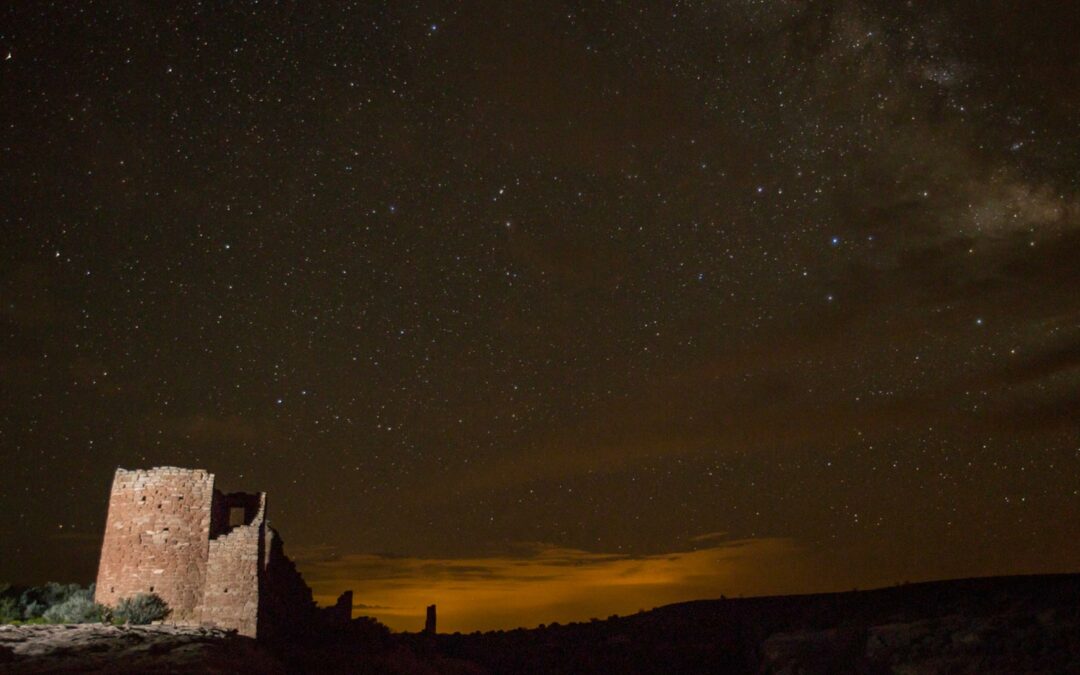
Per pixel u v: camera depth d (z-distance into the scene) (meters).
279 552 25.73
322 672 21.02
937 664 19.53
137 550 21.44
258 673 17.12
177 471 22.20
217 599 21.58
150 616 20.66
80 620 20.08
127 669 14.59
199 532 21.92
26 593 23.23
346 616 28.38
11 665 14.29
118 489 22.05
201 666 15.34
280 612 24.88
